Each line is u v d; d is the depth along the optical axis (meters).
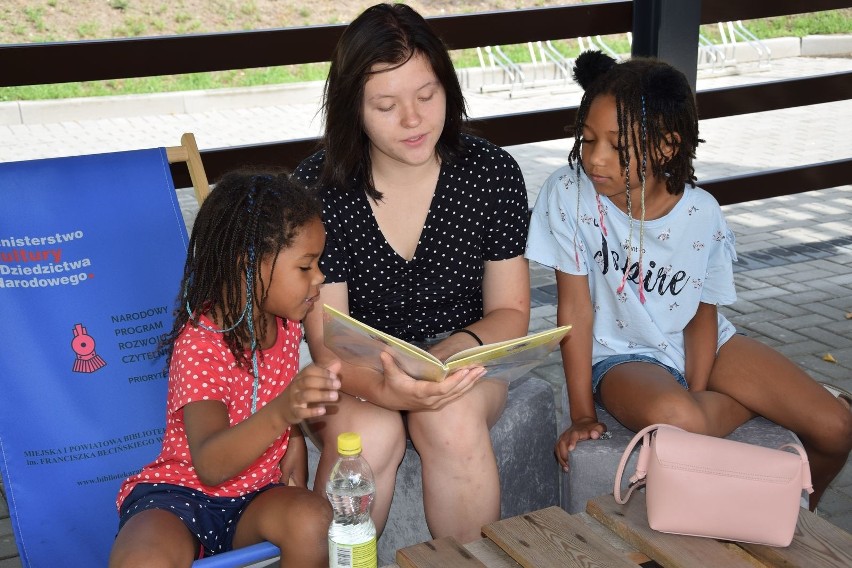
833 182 5.59
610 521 2.23
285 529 2.11
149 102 11.02
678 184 2.65
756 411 2.74
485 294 2.80
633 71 2.54
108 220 2.62
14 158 9.13
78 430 2.49
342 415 2.42
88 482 2.47
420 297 2.70
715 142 9.36
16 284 2.51
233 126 10.43
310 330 2.61
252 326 2.20
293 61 4.51
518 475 2.74
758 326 4.79
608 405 2.73
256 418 2.04
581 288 2.81
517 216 2.72
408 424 2.49
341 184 2.56
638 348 2.87
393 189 2.60
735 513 2.10
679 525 2.12
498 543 2.12
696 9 4.64
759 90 5.42
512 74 12.01
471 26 4.80
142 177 2.68
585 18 4.93
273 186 2.20
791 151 8.91
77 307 2.54
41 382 2.48
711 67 12.57
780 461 2.10
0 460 2.42
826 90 5.54
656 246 2.73
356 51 2.36
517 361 2.31
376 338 2.19
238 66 4.43
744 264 5.73
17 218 2.55
